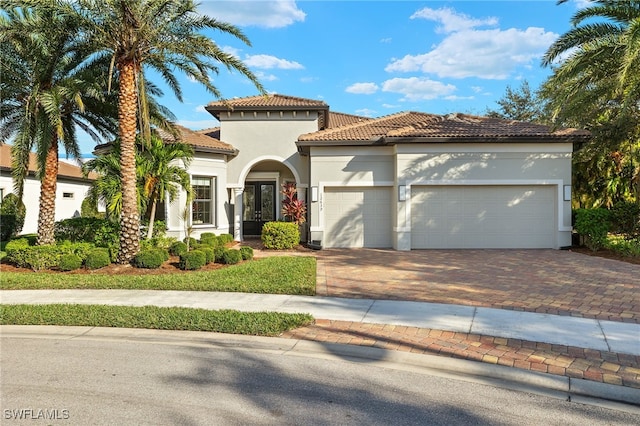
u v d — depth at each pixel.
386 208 17.69
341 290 9.68
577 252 15.57
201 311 7.74
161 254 12.34
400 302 8.53
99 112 15.26
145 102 13.03
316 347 6.23
